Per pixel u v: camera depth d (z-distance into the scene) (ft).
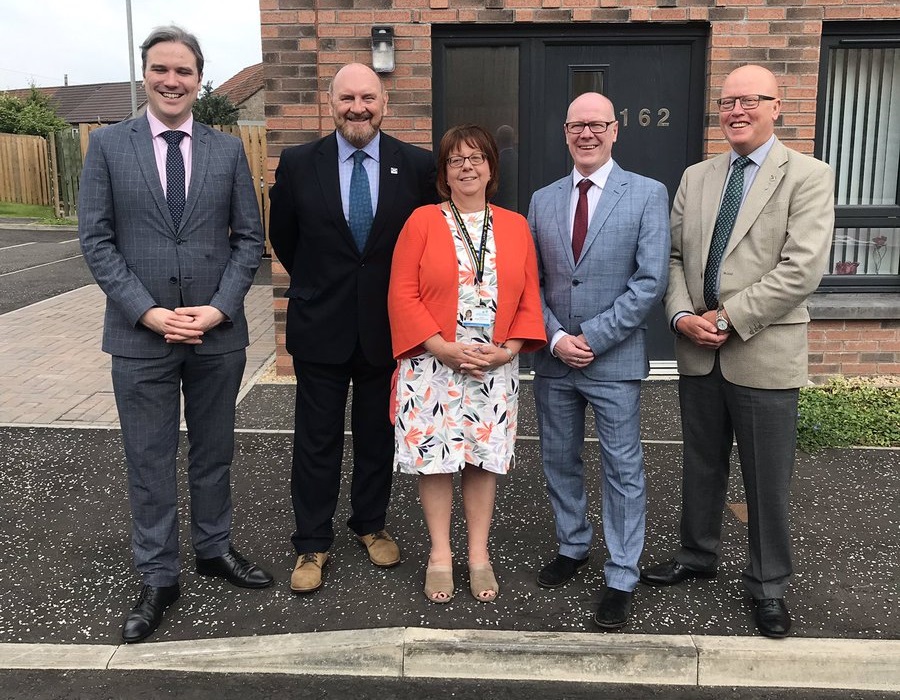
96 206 9.53
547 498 13.79
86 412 18.42
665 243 9.83
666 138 19.92
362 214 10.56
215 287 10.10
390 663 9.53
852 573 11.31
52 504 13.67
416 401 10.11
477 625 9.95
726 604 10.48
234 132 49.01
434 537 10.77
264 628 10.03
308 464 10.96
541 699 9.11
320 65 19.16
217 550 11.08
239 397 19.43
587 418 18.07
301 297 10.71
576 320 10.19
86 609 10.57
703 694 9.23
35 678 9.35
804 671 9.43
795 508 13.42
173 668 9.57
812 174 9.22
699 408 10.37
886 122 20.71
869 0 18.74
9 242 53.57
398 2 18.88
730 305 9.43
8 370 21.97
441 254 9.75
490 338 9.89
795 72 19.07
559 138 20.02
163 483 10.18
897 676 9.39
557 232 10.25
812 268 9.04
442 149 9.89
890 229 21.07
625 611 9.97
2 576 11.36
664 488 14.23
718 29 18.89
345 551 11.98
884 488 14.19
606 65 19.61
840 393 18.84
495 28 19.35
